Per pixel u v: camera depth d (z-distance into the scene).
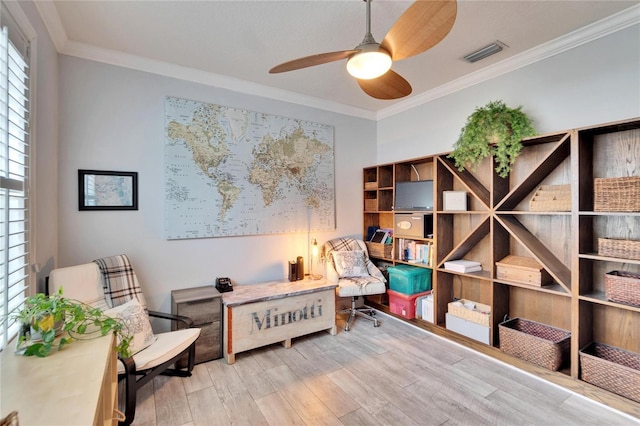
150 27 2.27
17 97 1.58
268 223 3.44
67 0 1.94
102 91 2.60
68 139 2.46
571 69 2.46
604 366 2.05
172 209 2.91
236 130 3.24
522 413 1.96
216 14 2.12
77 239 2.50
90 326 1.59
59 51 2.41
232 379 2.38
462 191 3.14
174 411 2.00
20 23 1.58
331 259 3.66
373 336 3.17
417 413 1.97
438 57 2.75
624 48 2.20
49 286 2.01
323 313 3.15
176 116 2.93
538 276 2.45
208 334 2.68
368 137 4.28
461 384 2.29
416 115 3.80
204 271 3.08
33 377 1.09
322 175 3.86
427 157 3.34
